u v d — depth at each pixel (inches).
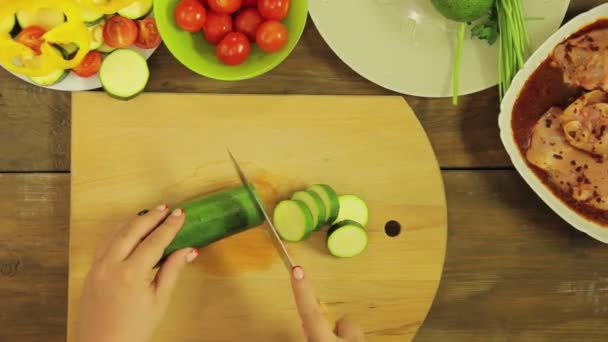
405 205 28.8
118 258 25.8
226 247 28.5
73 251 28.1
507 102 27.8
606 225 28.1
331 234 27.6
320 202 27.5
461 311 29.4
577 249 29.5
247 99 28.7
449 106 29.5
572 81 28.0
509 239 29.5
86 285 25.8
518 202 29.5
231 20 28.2
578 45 27.7
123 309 25.2
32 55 27.3
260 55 28.5
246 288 28.5
